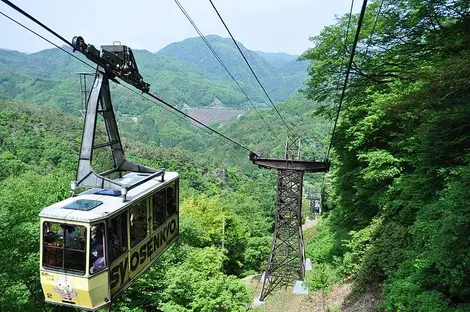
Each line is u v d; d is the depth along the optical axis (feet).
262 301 80.28
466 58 35.65
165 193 39.34
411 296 32.76
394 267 47.14
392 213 58.03
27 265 53.21
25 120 322.14
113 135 36.78
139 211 33.58
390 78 62.75
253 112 647.97
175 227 42.50
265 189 283.79
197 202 145.89
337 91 65.00
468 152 37.60
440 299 30.48
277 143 427.74
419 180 42.42
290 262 90.58
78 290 27.58
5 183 66.44
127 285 31.68
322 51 61.00
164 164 401.49
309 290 71.36
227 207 161.58
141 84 34.50
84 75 31.65
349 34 57.77
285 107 597.93
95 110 31.50
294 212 88.89
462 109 36.73
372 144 69.26
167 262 78.02
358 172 74.23
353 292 55.42
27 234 53.52
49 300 29.07
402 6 50.80
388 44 54.85
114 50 32.37
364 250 61.31
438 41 48.11
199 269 66.95
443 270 30.50
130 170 39.09
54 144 286.46
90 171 31.53
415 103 41.22
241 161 494.18
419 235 36.47
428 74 38.75
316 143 387.75
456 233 27.99
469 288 29.78
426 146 41.86
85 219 27.14
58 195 69.72
